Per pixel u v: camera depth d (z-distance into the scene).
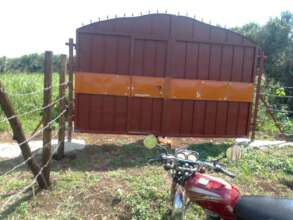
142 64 5.27
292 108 8.73
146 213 3.18
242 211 1.95
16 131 3.21
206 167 2.14
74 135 5.79
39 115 7.05
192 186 2.09
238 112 5.68
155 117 5.39
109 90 5.21
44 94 3.52
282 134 6.45
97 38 5.11
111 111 5.27
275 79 11.20
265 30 12.69
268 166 4.67
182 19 5.30
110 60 5.18
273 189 3.99
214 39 5.43
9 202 3.25
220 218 2.13
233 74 5.57
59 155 4.62
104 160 4.67
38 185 3.55
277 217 1.85
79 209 3.23
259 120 6.90
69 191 3.50
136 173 4.15
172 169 2.14
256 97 5.83
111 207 3.27
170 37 5.29
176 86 5.38
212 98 5.52
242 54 5.56
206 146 5.46
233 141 5.88
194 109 5.50
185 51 5.37
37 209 3.19
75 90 5.15
